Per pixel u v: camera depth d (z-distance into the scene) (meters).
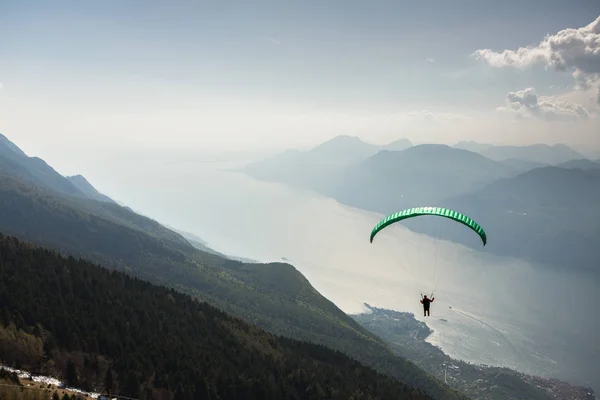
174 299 172.62
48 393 84.50
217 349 144.00
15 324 108.38
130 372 104.19
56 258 159.00
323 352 181.88
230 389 120.00
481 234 58.97
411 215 63.34
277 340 176.38
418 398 167.25
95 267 169.50
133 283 170.88
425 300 57.44
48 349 104.19
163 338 135.00
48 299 128.88
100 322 126.69
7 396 78.19
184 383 114.19
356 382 157.25
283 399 127.94
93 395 94.69
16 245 156.88
